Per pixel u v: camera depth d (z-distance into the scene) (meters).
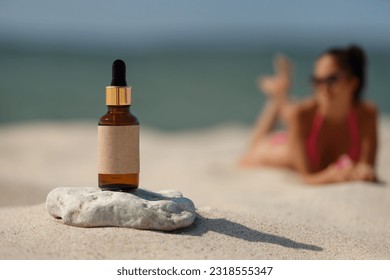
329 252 2.86
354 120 5.33
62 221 2.80
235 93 19.33
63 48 35.50
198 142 8.71
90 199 2.74
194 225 2.85
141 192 2.89
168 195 2.93
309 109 5.38
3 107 15.84
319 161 5.47
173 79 22.56
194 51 36.34
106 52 34.12
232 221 3.01
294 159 5.46
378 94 18.69
